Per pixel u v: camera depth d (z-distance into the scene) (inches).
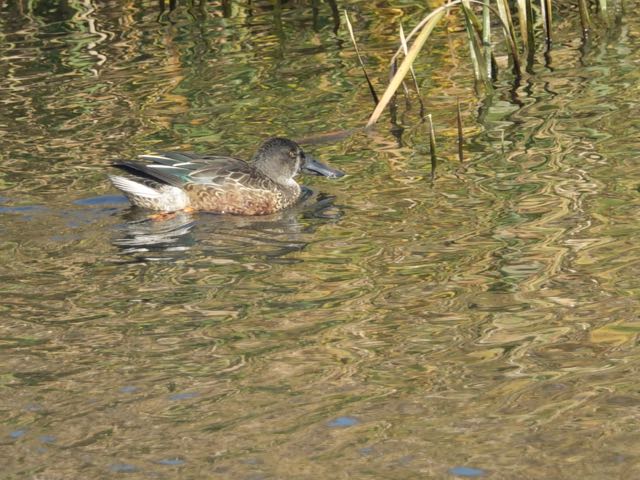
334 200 591.5
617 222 527.8
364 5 908.6
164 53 817.5
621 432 362.9
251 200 595.5
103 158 645.9
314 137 674.8
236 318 454.0
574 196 561.9
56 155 650.8
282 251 528.4
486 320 442.9
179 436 369.4
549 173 594.6
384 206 572.4
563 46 804.6
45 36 855.1
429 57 799.1
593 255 495.5
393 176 612.1
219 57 807.1
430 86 748.6
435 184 594.2
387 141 665.0
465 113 697.0
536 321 439.5
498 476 342.3
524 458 351.3
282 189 605.0
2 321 454.9
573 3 905.5
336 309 458.6
